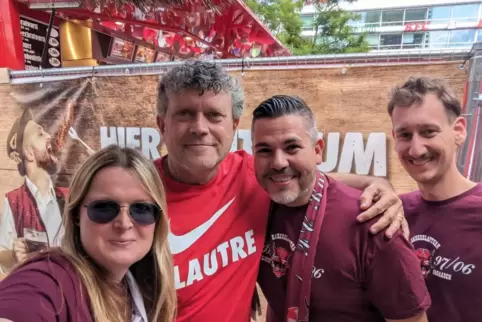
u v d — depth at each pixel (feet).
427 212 4.97
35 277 3.22
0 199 9.38
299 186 4.53
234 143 7.66
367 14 101.65
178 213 4.95
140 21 12.07
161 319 4.42
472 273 4.48
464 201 4.71
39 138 8.95
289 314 4.51
